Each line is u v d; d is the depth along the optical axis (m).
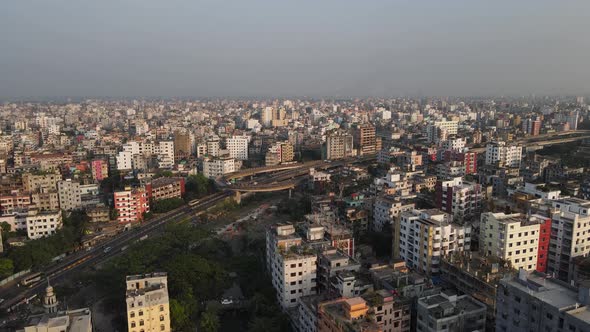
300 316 192.38
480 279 191.38
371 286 192.38
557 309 136.00
